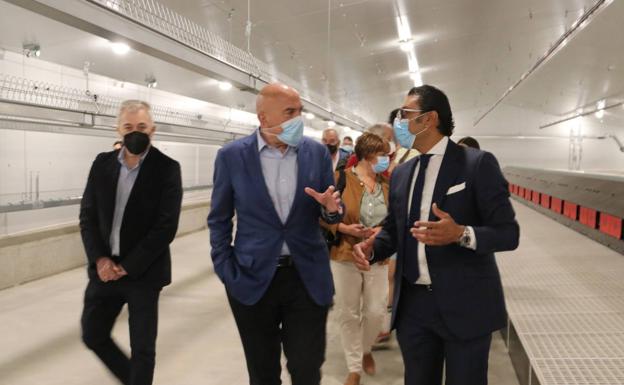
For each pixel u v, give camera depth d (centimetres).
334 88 1012
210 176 921
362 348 275
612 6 587
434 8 629
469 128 2089
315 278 172
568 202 700
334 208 164
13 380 274
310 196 173
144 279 206
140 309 205
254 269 168
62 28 379
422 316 155
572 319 288
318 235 179
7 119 384
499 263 454
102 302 212
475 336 145
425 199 155
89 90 540
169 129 593
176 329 363
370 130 313
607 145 1956
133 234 205
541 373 215
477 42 914
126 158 215
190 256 661
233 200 180
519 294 348
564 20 769
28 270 493
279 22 533
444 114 153
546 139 2023
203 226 910
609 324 277
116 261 211
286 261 172
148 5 352
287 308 176
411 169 162
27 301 428
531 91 1477
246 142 177
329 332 358
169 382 272
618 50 822
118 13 259
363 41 702
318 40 648
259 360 179
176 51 318
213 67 372
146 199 206
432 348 159
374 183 280
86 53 455
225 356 310
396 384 271
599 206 545
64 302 426
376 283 272
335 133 415
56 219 560
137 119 207
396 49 816
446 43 871
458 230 134
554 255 486
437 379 165
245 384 269
